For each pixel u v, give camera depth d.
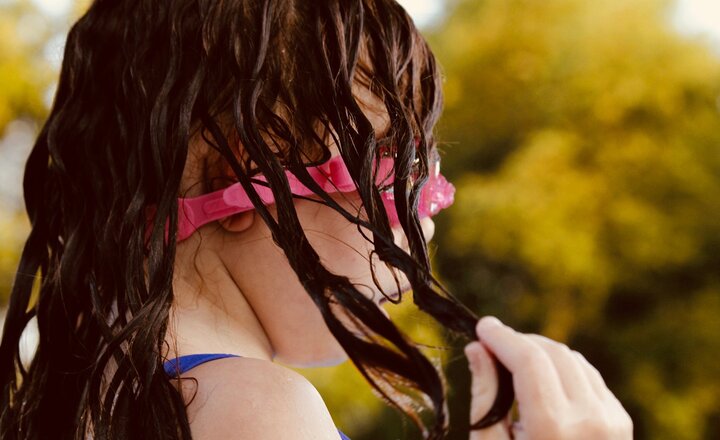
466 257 6.89
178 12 0.89
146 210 0.88
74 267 0.94
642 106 6.95
